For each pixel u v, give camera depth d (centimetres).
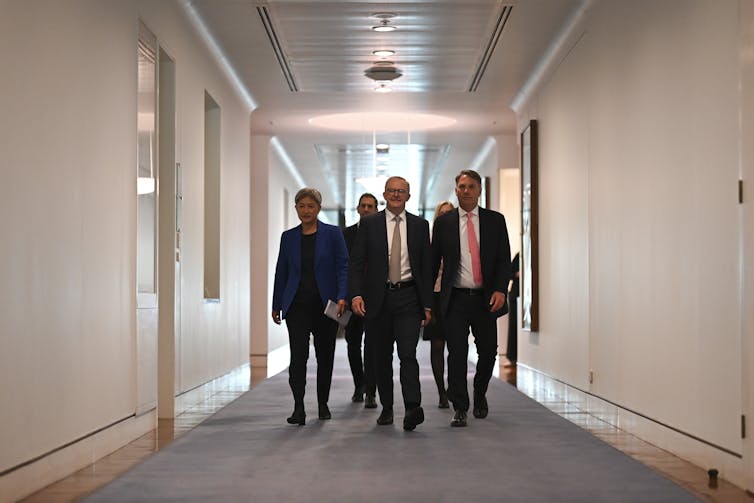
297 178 2377
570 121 991
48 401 505
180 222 879
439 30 1009
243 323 1310
